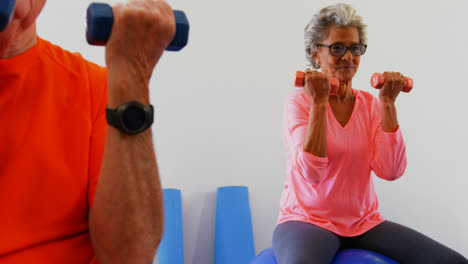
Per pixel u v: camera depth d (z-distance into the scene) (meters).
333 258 1.39
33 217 0.60
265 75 2.82
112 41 0.57
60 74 0.64
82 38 2.55
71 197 0.62
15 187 0.59
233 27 2.80
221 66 2.77
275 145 2.80
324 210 1.48
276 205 2.77
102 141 0.65
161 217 0.63
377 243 1.45
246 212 2.60
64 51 0.67
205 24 2.76
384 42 2.91
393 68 2.91
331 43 1.59
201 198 2.67
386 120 1.52
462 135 2.89
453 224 2.85
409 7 2.93
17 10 0.53
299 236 1.37
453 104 2.90
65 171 0.61
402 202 2.83
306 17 2.89
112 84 0.57
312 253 1.28
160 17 0.57
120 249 0.60
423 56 2.92
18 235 0.59
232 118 2.76
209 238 2.66
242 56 2.80
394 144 1.50
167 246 2.40
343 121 1.57
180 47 0.61
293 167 1.55
